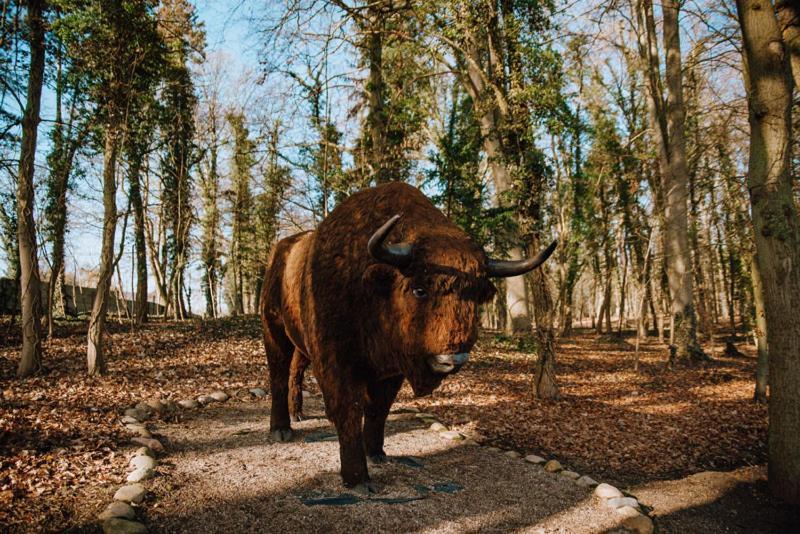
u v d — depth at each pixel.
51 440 5.07
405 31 11.77
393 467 5.14
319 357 4.28
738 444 7.61
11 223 12.63
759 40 5.44
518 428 7.50
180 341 14.19
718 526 4.79
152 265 23.59
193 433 6.08
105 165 9.74
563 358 16.75
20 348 11.75
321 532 3.68
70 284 21.08
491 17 9.41
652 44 18.47
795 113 7.83
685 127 16.48
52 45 9.69
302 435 6.12
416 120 14.80
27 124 9.27
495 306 31.84
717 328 30.58
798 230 5.46
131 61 10.49
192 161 18.47
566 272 22.80
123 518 3.50
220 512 3.87
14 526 3.36
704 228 21.36
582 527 4.20
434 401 9.02
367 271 3.61
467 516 4.16
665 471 6.43
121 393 7.75
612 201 24.61
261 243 25.95
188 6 15.18
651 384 12.13
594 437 7.41
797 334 5.39
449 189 12.53
